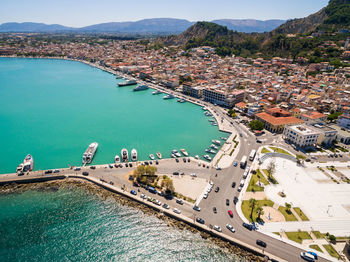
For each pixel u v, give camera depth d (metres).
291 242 97.38
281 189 130.12
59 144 183.00
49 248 97.62
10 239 100.44
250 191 127.81
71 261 93.06
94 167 147.50
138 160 161.38
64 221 110.06
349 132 189.62
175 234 104.50
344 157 164.50
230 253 95.88
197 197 122.94
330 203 120.12
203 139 198.62
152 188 127.00
